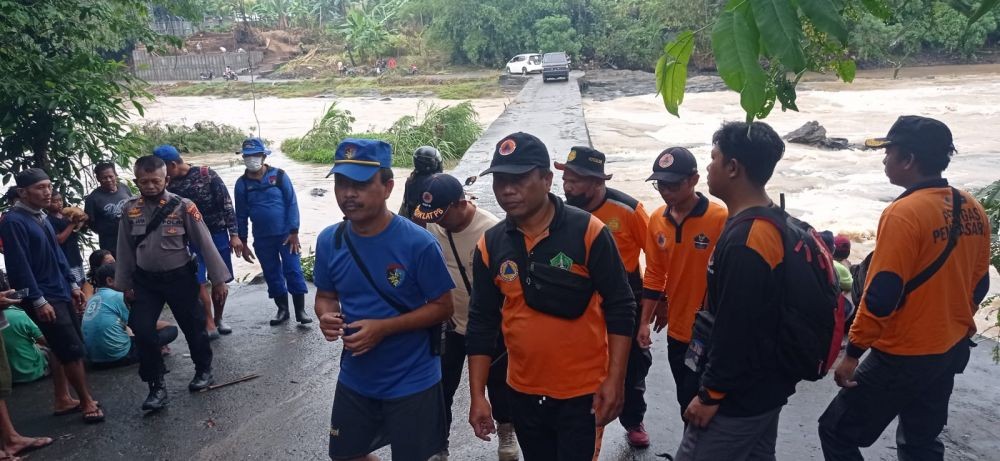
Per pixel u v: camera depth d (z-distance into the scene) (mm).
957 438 3975
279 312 6352
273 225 6105
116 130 7359
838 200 13938
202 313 4914
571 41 52938
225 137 27062
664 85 1911
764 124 2459
